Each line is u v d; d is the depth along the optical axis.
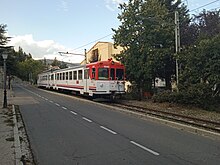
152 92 30.02
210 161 7.66
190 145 9.52
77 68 30.92
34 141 10.17
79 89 30.08
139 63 27.23
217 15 29.00
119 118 15.78
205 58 20.53
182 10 32.19
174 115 17.44
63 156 8.23
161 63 26.72
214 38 20.55
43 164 7.52
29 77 112.94
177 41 23.23
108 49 51.44
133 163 7.50
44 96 34.62
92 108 20.75
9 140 10.05
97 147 9.23
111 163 7.50
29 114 17.41
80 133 11.50
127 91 31.42
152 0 28.80
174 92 22.95
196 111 19.75
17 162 7.45
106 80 26.11
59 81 40.12
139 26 28.03
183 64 22.66
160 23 27.28
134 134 11.31
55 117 16.05
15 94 39.47
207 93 20.84
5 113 17.70
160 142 9.93
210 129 12.59
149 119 15.46
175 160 7.77
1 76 70.81
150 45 27.25
